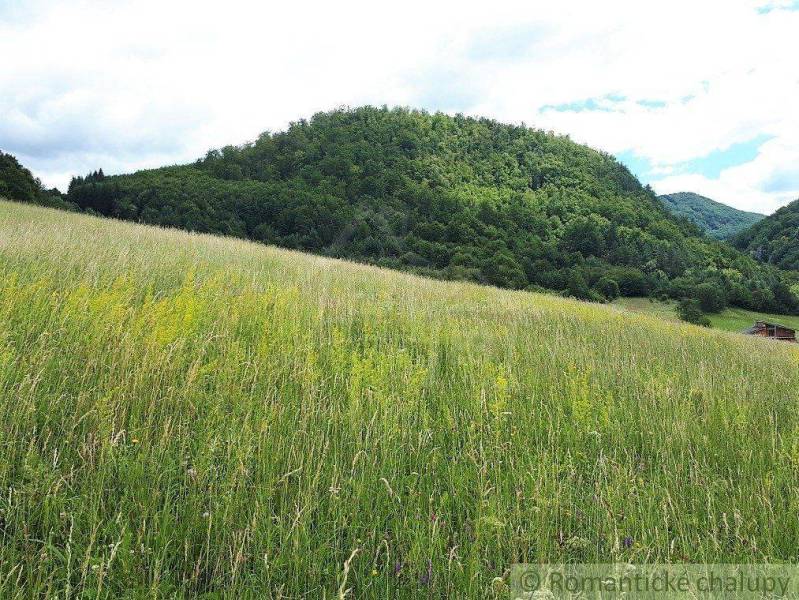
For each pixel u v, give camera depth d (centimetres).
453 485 330
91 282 610
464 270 6488
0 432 272
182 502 274
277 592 232
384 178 11712
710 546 293
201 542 257
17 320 432
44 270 630
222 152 13000
